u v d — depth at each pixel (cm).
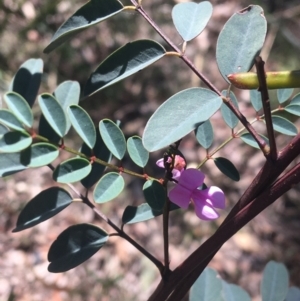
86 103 45
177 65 48
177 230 40
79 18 9
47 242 38
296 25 50
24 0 44
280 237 40
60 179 9
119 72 9
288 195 42
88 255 10
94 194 10
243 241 39
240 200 9
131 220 11
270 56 48
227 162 11
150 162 40
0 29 43
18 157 9
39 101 9
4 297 34
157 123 8
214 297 14
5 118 9
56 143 10
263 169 9
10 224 38
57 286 36
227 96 9
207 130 12
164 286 10
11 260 36
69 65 45
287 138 40
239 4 52
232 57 9
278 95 12
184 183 9
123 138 10
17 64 43
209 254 9
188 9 10
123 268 37
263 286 14
